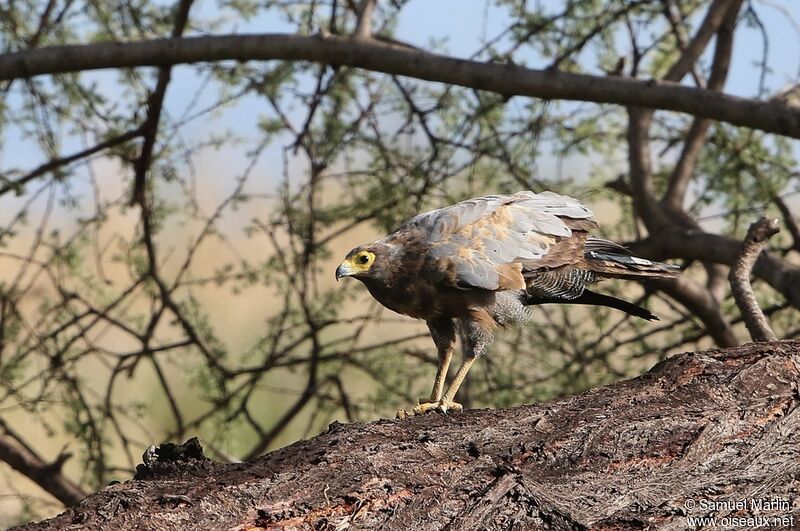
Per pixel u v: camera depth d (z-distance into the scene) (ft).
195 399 53.57
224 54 37.27
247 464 17.65
